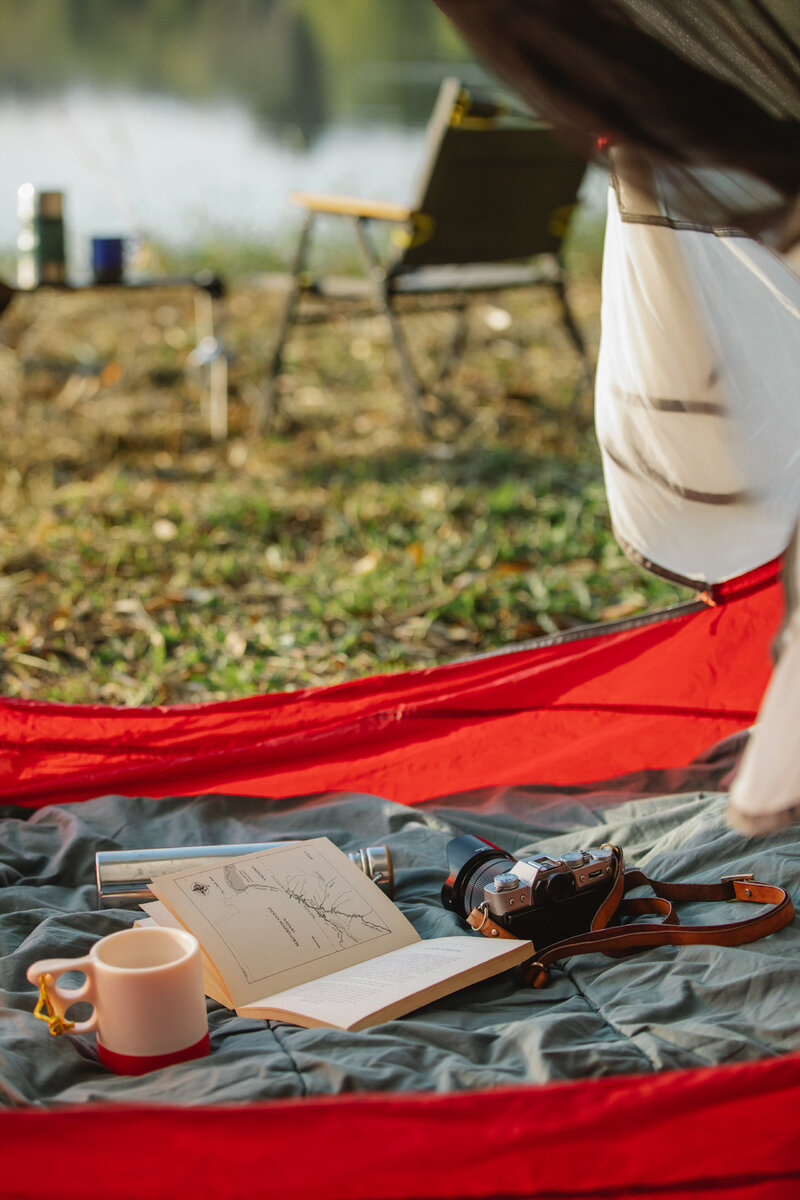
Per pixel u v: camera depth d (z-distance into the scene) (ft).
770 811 4.34
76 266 24.14
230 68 46.85
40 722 8.20
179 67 46.91
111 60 47.78
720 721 8.30
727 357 6.30
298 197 16.17
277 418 17.67
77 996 5.06
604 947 5.86
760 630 8.27
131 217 25.36
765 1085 4.34
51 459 15.94
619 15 4.49
